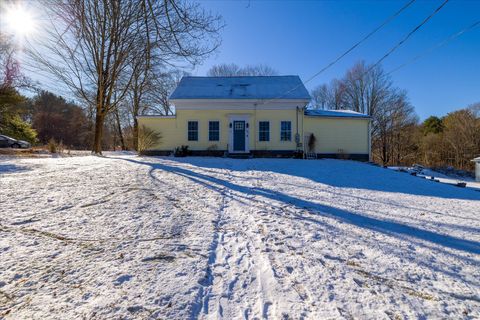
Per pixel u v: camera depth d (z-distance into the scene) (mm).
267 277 2223
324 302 1904
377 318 1747
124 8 10578
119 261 2357
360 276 2299
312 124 16266
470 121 31828
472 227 3854
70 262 2297
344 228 3572
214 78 18766
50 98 44688
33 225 3098
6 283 1946
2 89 15125
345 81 38438
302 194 5703
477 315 1824
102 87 14383
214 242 2896
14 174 6059
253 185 6402
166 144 15891
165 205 4219
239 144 15961
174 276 2156
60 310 1677
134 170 7363
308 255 2684
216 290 2006
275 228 3438
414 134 36406
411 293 2070
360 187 7195
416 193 6969
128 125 30031
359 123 16641
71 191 4715
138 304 1773
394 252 2846
